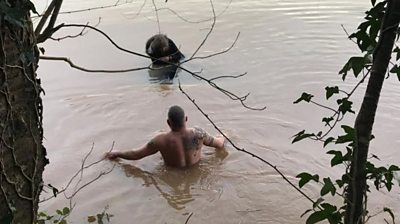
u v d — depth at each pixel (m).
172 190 5.61
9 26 2.67
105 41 10.12
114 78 8.66
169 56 8.79
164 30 10.59
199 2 12.26
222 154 6.28
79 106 7.73
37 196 3.22
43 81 8.56
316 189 5.45
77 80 8.61
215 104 7.65
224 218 5.07
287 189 5.50
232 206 5.26
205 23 10.88
